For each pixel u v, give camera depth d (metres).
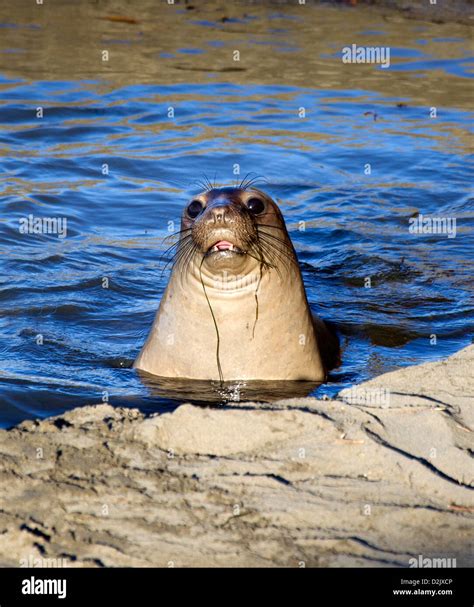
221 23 83.00
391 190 49.28
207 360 28.22
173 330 28.47
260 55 73.12
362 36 79.56
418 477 19.28
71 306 34.59
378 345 32.31
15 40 74.56
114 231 42.56
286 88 65.56
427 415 21.91
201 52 73.44
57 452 20.34
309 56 73.44
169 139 54.84
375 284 38.38
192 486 19.02
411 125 59.22
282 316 28.06
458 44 77.50
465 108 62.62
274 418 21.61
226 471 19.64
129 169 50.00
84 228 42.56
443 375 24.83
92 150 52.44
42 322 33.09
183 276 28.09
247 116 59.50
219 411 21.84
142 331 32.84
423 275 39.25
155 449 20.59
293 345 28.44
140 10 86.50
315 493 18.78
